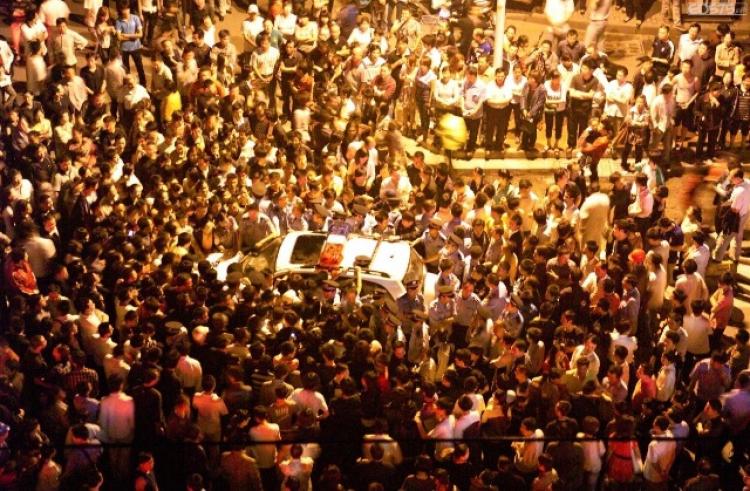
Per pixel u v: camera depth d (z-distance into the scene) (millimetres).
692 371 14711
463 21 25203
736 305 18875
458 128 22172
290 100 23344
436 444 12680
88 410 12812
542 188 21906
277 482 12906
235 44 25922
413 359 14977
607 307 15000
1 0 25484
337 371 13289
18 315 14422
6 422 12750
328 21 24344
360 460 12352
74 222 17375
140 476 11992
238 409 12836
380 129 21375
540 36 26656
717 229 19031
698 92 22391
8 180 17625
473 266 16422
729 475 14125
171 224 16078
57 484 12148
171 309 14664
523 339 15109
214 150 19000
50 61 22500
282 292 15180
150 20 24828
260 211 17125
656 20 28875
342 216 17547
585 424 12430
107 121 19453
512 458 13492
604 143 20266
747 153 23109
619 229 16750
